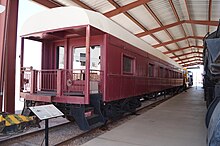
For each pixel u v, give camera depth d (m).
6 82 6.04
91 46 5.77
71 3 9.25
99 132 5.23
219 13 11.52
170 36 18.19
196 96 16.62
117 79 6.07
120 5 10.58
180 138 4.61
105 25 5.52
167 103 11.59
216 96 5.45
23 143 4.29
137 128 5.52
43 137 4.74
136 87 7.70
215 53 3.30
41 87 6.14
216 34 5.71
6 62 6.01
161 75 12.34
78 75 5.99
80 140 4.53
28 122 3.51
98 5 10.09
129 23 13.19
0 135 3.12
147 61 9.24
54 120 6.70
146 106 10.21
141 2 10.25
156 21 13.34
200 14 12.30
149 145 4.11
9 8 6.10
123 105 6.86
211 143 2.61
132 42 7.40
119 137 4.64
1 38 5.57
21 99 5.71
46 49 6.51
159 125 5.90
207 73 6.57
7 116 3.36
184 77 25.41
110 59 5.65
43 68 6.41
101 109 5.44
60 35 5.78
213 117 3.17
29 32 5.46
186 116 7.38
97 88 5.39
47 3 8.52
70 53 6.16
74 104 4.98
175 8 11.84
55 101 4.95
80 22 4.70
